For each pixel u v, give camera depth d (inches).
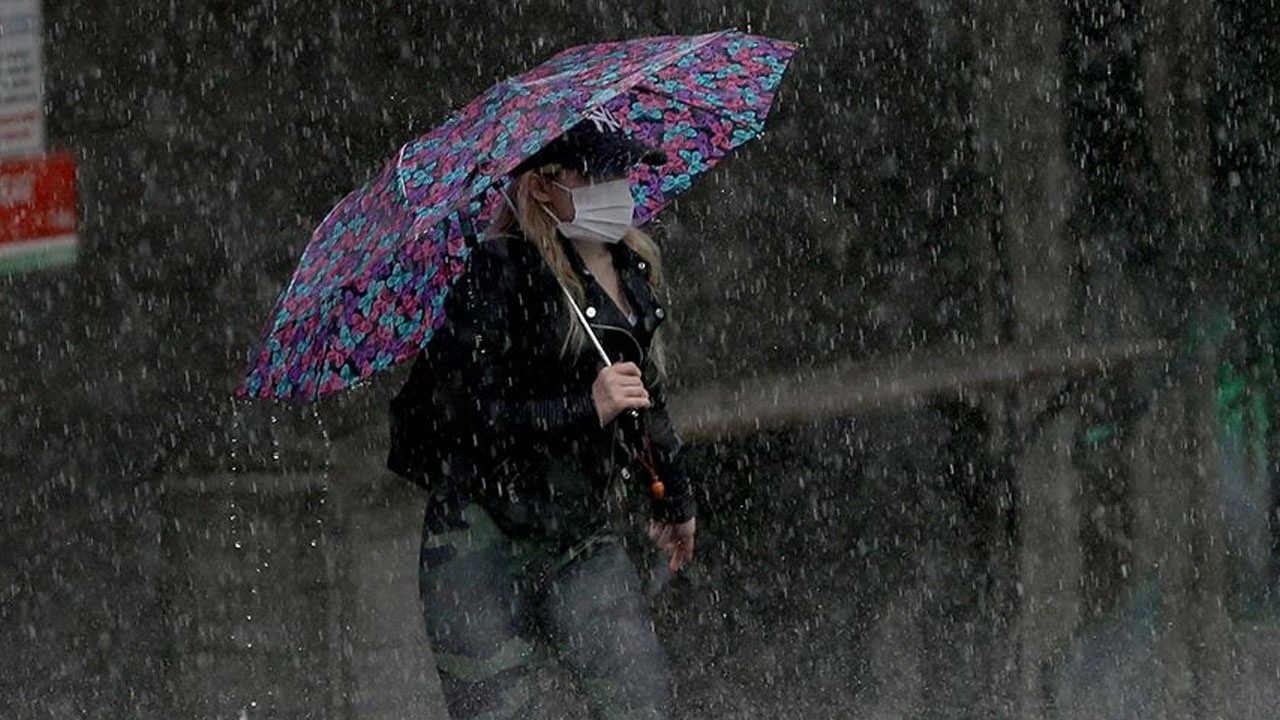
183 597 1123.3
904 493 1234.0
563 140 667.4
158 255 1369.3
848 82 1556.3
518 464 672.4
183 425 1253.7
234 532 1116.5
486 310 660.1
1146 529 1222.9
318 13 1416.1
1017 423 1250.0
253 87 1395.2
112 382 1348.4
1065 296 1418.6
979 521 1228.5
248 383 661.3
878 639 1143.6
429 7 1464.1
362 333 692.7
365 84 1435.8
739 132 759.7
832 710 1035.3
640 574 1146.0
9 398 1357.0
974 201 1483.8
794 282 1544.0
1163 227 1386.6
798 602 1182.9
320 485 1125.7
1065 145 1441.9
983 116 1487.5
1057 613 1156.5
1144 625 1139.9
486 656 679.7
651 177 752.3
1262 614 1189.7
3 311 1370.6
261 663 1109.7
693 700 1074.7
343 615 1136.2
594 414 655.8
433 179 625.9
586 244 686.5
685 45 701.9
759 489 1222.3
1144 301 1381.6
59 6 1368.1
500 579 682.8
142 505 1278.3
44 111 1342.3
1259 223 1354.6
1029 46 1461.6
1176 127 1389.0
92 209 1375.5
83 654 1246.3
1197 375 1284.4
